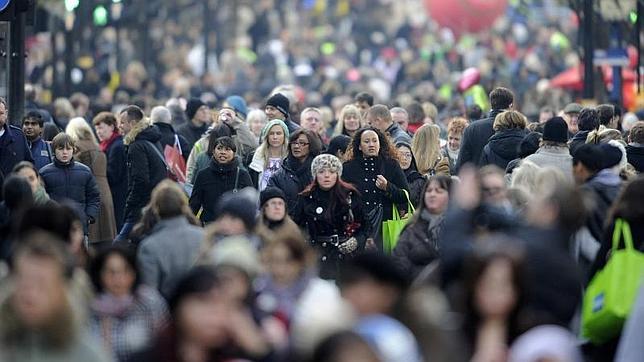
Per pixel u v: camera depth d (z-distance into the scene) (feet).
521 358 62.59
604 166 94.22
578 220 78.18
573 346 63.93
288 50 363.35
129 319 78.59
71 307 62.75
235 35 362.53
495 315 65.41
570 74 247.09
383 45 395.34
